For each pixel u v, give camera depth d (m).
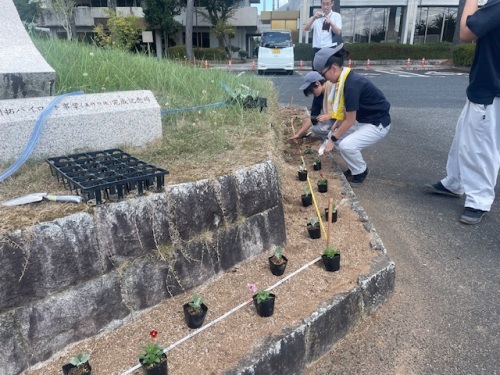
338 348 2.29
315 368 2.17
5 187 2.24
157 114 3.04
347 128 3.87
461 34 3.19
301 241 2.94
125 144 2.93
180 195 2.20
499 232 3.41
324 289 2.38
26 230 1.71
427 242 3.29
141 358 1.75
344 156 4.20
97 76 4.29
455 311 2.53
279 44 15.88
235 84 5.77
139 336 2.03
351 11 23.03
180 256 2.25
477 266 2.96
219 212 2.39
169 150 2.93
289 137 5.33
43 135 2.56
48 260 1.77
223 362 1.86
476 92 3.22
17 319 1.73
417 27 23.45
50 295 1.81
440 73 17.61
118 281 2.03
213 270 2.44
